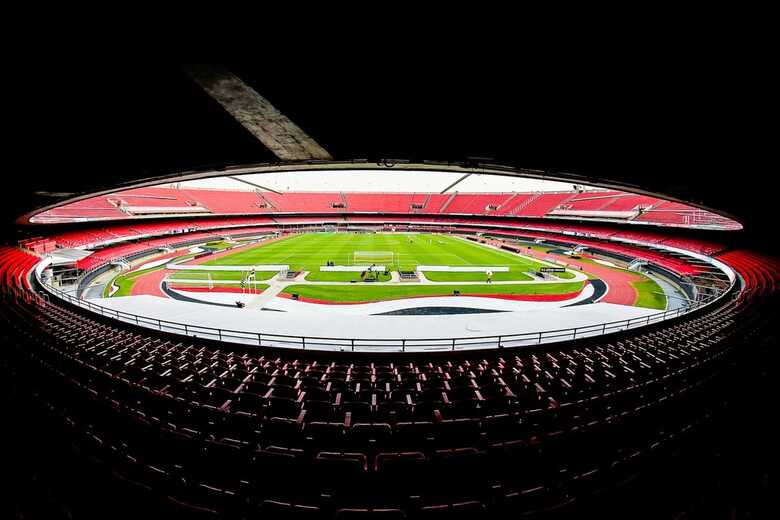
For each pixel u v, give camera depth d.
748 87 6.25
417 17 4.94
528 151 9.33
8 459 4.53
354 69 6.23
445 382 7.79
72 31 5.10
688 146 8.95
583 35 5.18
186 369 8.45
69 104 7.47
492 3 4.67
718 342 10.87
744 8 4.45
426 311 19.98
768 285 20.38
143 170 12.38
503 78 6.33
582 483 3.98
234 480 4.30
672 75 6.02
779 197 15.23
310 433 5.23
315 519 3.29
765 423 5.69
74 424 5.41
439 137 8.67
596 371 8.59
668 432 5.50
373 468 4.52
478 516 3.28
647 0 4.47
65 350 9.38
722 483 4.12
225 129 8.79
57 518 3.68
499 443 4.86
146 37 5.31
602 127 7.92
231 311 15.01
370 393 7.12
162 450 4.77
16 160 11.09
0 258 24.34
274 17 4.92
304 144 9.43
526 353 10.62
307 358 10.14
